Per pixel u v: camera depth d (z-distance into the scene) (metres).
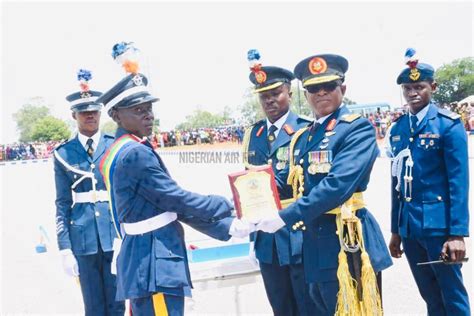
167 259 3.14
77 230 4.25
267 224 3.27
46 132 75.81
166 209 3.19
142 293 3.09
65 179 4.34
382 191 12.21
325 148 3.35
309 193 3.26
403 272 6.01
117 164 3.17
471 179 11.86
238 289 4.46
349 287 3.16
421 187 3.82
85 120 4.36
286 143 3.91
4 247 9.31
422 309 4.88
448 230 3.68
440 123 3.77
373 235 3.42
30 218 12.88
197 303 5.48
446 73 41.88
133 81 3.25
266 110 4.05
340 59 3.42
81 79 4.32
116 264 3.32
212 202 3.29
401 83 3.95
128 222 3.22
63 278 6.96
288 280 3.88
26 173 31.17
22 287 6.61
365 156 3.21
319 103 3.42
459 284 3.73
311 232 3.41
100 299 4.31
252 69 3.99
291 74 4.06
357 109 33.81
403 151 3.93
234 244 4.09
